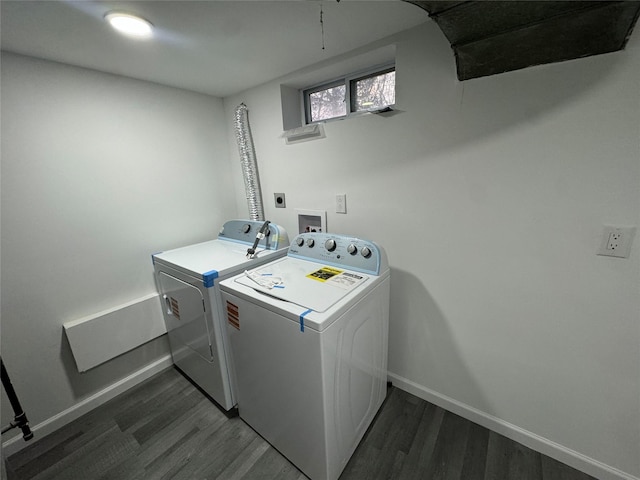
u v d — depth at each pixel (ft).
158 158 6.36
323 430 3.78
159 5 3.40
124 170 5.84
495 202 4.14
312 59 5.28
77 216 5.28
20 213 4.67
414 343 5.50
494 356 4.66
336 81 6.05
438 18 2.88
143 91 5.99
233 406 5.55
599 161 3.35
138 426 5.32
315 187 6.16
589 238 3.57
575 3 2.54
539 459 4.42
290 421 4.23
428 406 5.48
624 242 3.37
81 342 5.32
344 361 3.94
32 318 4.93
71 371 5.44
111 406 5.80
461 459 4.49
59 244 5.12
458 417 5.22
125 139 5.80
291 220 6.86
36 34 3.91
